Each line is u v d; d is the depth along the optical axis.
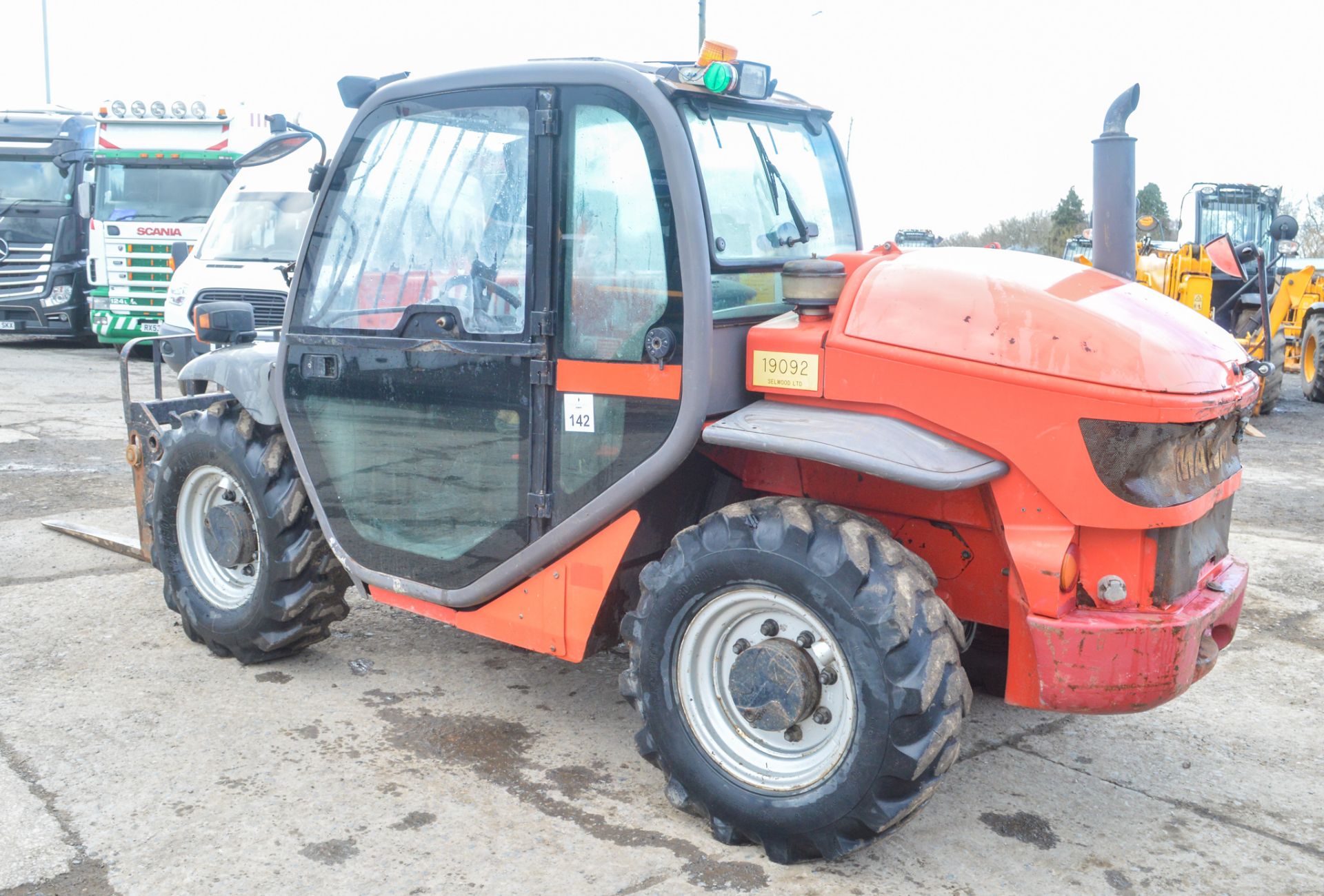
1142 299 3.01
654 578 3.00
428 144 3.34
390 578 3.59
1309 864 2.98
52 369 13.53
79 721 3.66
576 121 3.04
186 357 9.70
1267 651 4.60
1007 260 3.11
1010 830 3.13
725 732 3.00
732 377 3.03
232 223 11.11
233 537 4.02
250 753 3.46
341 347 3.57
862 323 2.85
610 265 3.00
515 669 4.23
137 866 2.82
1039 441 2.68
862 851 2.99
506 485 3.27
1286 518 7.07
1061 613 2.76
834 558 2.70
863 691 2.66
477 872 2.83
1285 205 22.73
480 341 3.23
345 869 2.83
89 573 5.29
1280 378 11.65
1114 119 3.24
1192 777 3.48
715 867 2.89
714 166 3.12
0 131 14.98
